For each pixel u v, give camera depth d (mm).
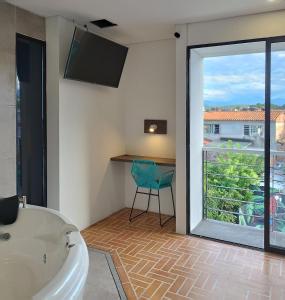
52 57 3184
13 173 2902
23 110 3111
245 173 3756
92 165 3787
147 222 3947
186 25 3309
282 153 3061
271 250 3074
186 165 3457
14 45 2867
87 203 3734
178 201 3539
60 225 2203
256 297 2322
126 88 4371
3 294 2105
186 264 2830
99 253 3041
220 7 2842
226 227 3752
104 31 3645
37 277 2115
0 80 2746
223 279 2574
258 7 2828
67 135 3354
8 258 2342
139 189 4438
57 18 3117
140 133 4316
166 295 2346
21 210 2520
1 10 2734
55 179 3303
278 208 3148
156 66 4125
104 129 3977
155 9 2920
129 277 2600
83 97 3564
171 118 4070
